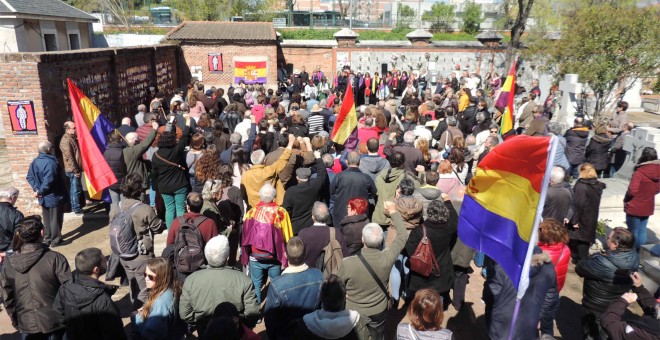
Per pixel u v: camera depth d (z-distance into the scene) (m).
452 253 6.06
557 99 17.72
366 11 48.03
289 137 6.75
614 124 12.26
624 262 5.02
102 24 39.06
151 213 5.66
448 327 6.20
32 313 4.78
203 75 27.11
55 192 8.45
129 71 16.08
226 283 4.38
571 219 7.27
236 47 26.95
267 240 5.66
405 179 6.22
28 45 20.61
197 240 5.34
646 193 7.65
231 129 11.82
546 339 4.06
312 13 39.62
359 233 5.60
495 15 37.91
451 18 37.84
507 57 28.00
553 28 29.52
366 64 30.61
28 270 4.74
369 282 4.60
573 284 7.39
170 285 4.37
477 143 10.99
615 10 15.09
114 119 14.20
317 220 5.60
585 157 11.63
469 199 4.56
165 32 37.00
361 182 6.84
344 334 3.85
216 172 7.50
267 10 39.28
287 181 7.52
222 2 38.41
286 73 29.67
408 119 11.99
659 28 13.98
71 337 4.25
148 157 9.61
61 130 10.38
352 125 9.19
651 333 4.03
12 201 6.28
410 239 5.46
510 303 4.60
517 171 4.01
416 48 30.39
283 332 4.49
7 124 9.62
